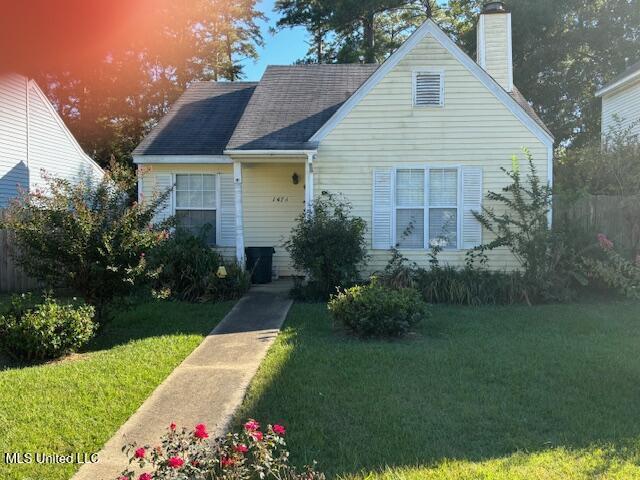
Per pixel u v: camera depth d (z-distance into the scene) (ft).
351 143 35.96
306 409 14.98
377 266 36.06
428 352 20.56
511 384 16.94
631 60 82.17
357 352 20.56
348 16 87.81
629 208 34.58
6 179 46.37
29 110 49.67
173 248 33.04
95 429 13.97
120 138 95.45
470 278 32.78
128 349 21.53
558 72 87.45
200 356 20.72
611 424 13.92
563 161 51.78
